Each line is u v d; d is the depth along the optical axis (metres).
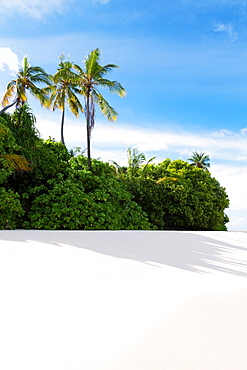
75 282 3.41
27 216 14.41
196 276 3.92
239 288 3.35
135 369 1.70
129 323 2.32
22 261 4.43
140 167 23.23
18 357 1.79
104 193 15.49
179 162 25.70
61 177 15.25
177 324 2.33
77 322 2.31
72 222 13.78
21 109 14.95
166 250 6.29
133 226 16.17
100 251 5.66
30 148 14.69
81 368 1.69
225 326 2.31
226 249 7.10
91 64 18.12
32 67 22.19
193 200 21.69
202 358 1.84
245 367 1.75
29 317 2.38
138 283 3.45
